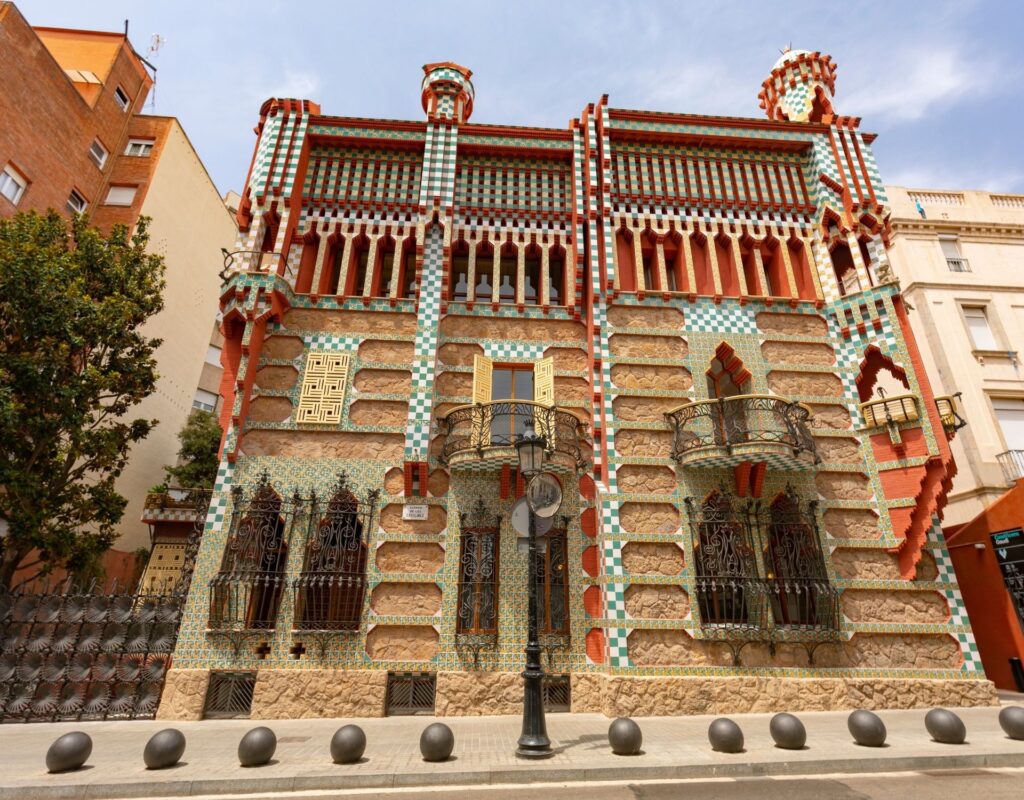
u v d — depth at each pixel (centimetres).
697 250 1560
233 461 1273
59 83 2267
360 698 1116
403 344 1430
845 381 1404
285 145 1530
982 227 2216
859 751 779
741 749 789
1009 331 2073
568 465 1265
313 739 900
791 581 1203
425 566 1231
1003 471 1852
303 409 1335
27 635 1100
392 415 1355
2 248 1404
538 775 704
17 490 1350
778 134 1625
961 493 1911
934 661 1183
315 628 1163
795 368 1412
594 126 1603
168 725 1028
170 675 1105
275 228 1493
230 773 693
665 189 1580
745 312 1475
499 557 1242
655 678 1127
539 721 790
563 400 1403
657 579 1203
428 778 692
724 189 1584
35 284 1393
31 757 777
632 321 1445
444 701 1121
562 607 1226
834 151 1589
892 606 1220
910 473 1271
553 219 1563
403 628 1183
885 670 1170
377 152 1608
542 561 1252
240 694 1124
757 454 1200
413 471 1284
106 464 1609
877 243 1497
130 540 2228
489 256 1563
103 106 2512
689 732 937
